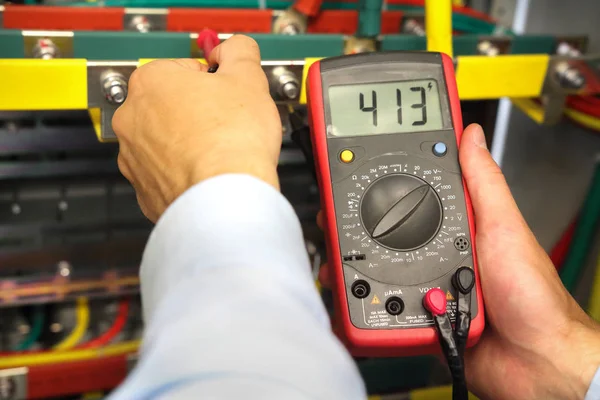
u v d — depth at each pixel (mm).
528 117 1191
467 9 1098
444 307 586
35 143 952
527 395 682
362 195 623
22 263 1024
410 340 594
